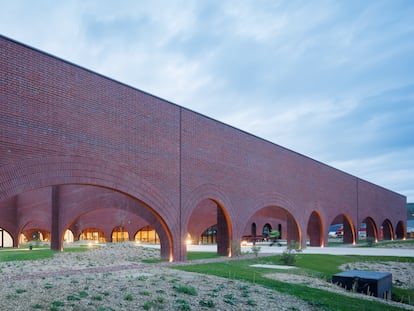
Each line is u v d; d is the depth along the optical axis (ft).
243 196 82.89
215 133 75.97
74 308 26.12
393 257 80.59
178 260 64.13
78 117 49.57
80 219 148.46
